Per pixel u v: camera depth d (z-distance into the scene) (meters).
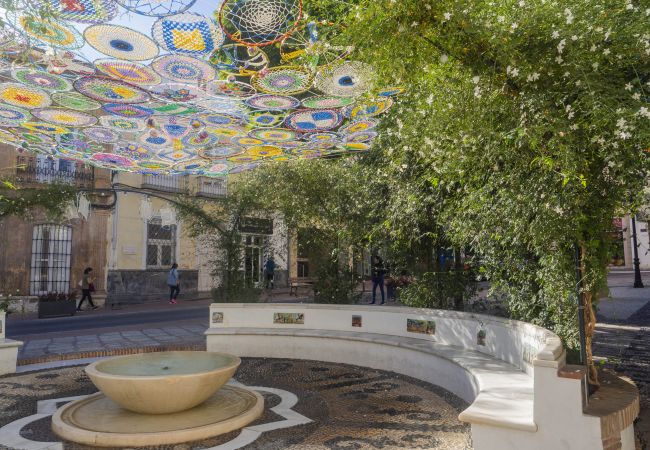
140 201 21.00
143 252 21.14
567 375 3.33
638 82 3.66
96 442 4.39
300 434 4.71
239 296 11.26
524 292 5.86
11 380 6.95
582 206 4.05
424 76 4.46
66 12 3.65
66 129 6.72
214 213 12.13
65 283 19.19
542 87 3.77
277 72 4.73
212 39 4.07
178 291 20.17
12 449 4.32
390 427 4.88
